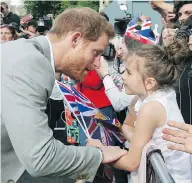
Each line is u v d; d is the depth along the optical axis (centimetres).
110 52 322
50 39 163
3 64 146
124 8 550
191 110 259
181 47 207
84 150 152
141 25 315
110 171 209
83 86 317
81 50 161
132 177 170
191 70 252
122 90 295
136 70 188
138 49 192
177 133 146
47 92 149
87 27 159
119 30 431
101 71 302
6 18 669
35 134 138
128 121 228
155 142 175
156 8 456
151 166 156
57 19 165
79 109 209
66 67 164
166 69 184
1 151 151
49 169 141
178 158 175
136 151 167
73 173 148
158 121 174
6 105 141
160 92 185
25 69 143
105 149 166
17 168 156
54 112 402
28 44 155
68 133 256
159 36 392
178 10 396
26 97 140
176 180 175
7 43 157
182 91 257
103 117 221
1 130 147
